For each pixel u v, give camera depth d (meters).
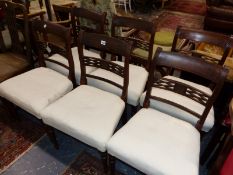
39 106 1.43
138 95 1.57
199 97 1.22
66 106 1.39
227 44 1.49
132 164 1.13
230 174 1.03
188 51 1.71
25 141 1.74
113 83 1.52
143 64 2.07
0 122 1.90
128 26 1.81
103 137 1.20
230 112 1.05
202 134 1.42
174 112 1.41
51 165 1.57
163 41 2.20
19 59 1.97
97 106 1.39
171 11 4.80
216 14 3.45
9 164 1.56
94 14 1.87
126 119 1.70
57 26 1.53
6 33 2.29
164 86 1.33
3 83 1.61
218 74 1.10
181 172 1.03
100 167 1.56
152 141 1.15
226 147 1.07
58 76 1.69
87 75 1.61
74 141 1.74
